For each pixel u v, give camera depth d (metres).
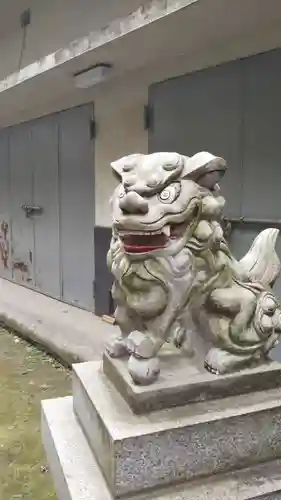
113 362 1.29
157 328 1.13
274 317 1.23
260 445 1.13
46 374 2.82
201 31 2.01
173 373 1.18
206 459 1.08
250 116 2.19
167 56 2.44
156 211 1.04
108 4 2.64
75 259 3.70
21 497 1.75
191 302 1.16
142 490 1.04
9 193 4.73
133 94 2.89
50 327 3.24
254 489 1.05
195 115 2.48
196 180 1.10
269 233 1.32
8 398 2.53
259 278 1.28
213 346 1.21
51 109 3.77
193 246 1.11
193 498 1.02
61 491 1.19
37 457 2.01
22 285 4.62
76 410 1.42
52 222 3.97
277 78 2.04
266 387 1.21
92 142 3.32
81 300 3.68
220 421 1.08
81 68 2.61
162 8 1.81
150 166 1.08
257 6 1.71
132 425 1.05
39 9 3.32
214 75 2.34
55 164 3.82
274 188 2.12
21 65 3.68
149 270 1.08
